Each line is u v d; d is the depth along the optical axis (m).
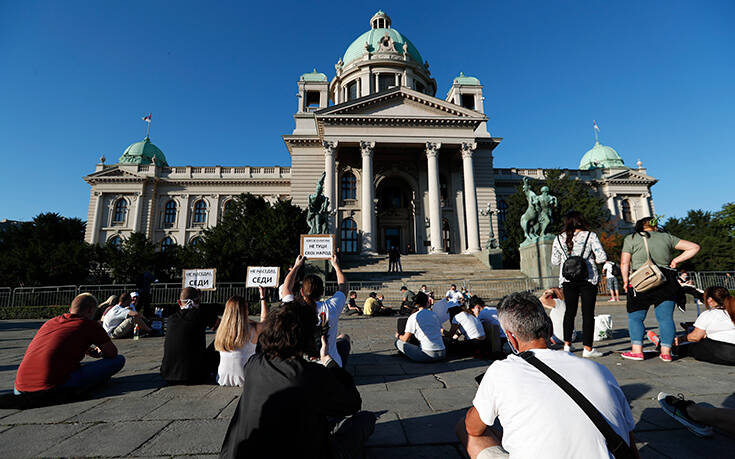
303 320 2.06
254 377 1.91
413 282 21.09
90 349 5.14
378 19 51.75
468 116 34.44
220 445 2.71
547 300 5.57
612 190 46.72
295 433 1.77
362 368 5.31
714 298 4.93
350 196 38.00
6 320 16.98
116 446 2.72
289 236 23.39
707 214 33.56
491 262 26.64
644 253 5.08
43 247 25.64
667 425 2.88
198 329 4.56
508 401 1.63
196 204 45.84
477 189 37.91
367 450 2.58
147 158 51.66
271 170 47.03
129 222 43.34
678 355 5.22
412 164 38.50
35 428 3.12
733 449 2.47
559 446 1.46
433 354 5.55
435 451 2.55
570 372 1.62
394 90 34.28
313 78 44.38
